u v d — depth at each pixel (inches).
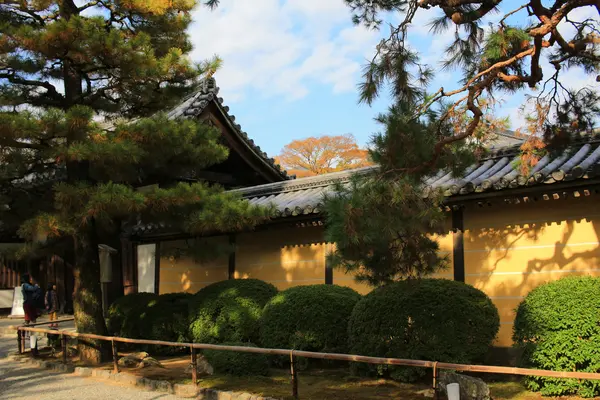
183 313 450.0
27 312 565.6
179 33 414.6
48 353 455.5
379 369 314.0
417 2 275.9
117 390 326.0
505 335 336.8
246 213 370.6
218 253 417.4
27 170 378.9
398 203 218.1
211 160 406.3
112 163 362.6
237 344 356.2
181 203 369.1
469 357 293.4
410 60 282.5
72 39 338.0
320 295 362.0
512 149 364.5
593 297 259.8
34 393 322.0
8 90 364.8
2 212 398.3
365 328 318.0
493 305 311.3
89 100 403.9
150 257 589.0
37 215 340.2
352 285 413.4
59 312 789.2
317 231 441.7
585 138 337.4
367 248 227.9
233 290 417.4
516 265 339.0
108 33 351.9
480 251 353.7
